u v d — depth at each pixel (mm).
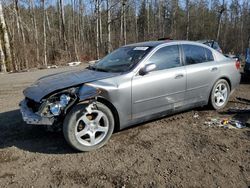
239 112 5488
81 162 3676
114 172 3414
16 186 3164
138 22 53812
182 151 3908
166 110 4750
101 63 5004
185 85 4914
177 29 52062
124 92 4152
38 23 29078
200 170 3406
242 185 3088
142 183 3170
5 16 20766
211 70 5348
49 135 4555
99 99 4055
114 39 34000
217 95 5637
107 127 4086
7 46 16672
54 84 4090
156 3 47812
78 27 35156
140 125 4902
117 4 28531
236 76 5898
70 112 3775
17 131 4754
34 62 20125
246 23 48156
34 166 3598
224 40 50250
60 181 3250
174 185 3117
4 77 11906
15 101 6883
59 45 25172
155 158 3729
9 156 3875
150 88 4426
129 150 3982
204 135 4430
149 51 4578
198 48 5316
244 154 3785
